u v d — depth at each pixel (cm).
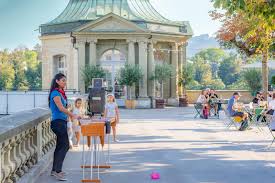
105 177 1177
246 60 4791
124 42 5762
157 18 6209
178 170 1268
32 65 12325
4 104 5188
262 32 2344
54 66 6297
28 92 5184
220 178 1159
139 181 1123
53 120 1140
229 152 1606
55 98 1124
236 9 1202
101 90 3203
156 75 5709
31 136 1188
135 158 1477
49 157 1357
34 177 1093
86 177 1173
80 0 6391
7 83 11094
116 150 1662
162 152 1611
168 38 6006
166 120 3281
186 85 6200
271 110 2319
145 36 5703
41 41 6397
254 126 2645
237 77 13750
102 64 5772
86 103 3516
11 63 11906
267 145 1795
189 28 6288
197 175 1197
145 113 4319
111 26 5653
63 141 1142
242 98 6341
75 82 5903
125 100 5447
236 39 4269
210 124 2861
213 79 12644
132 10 6162
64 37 6106
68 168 1303
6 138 839
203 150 1659
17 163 971
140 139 2027
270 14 1277
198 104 3522
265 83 4266
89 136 1223
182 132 2348
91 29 5638
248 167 1312
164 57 6106
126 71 5478
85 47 5688
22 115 1147
